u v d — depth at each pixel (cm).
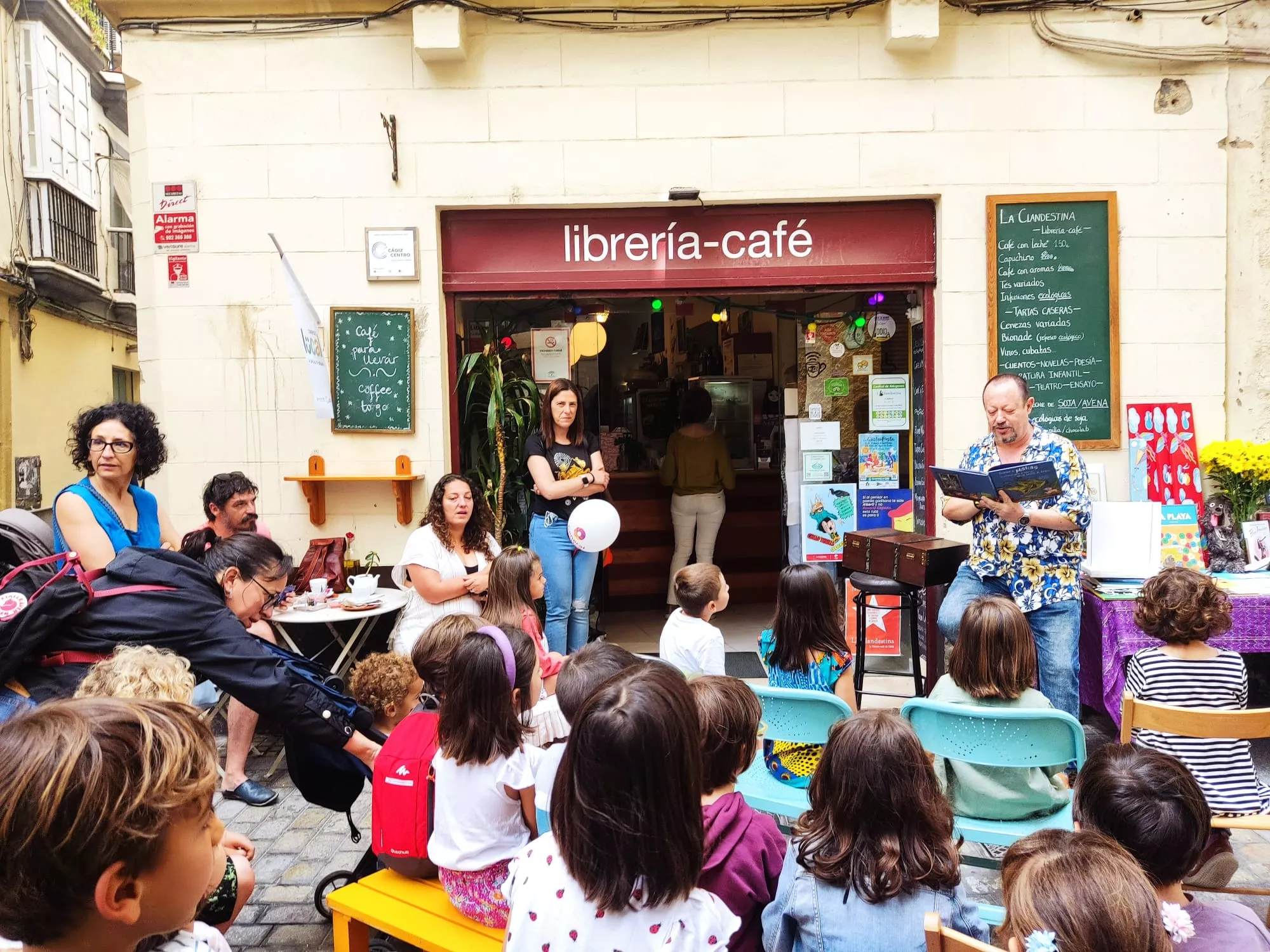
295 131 456
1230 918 148
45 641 207
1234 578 418
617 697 132
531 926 136
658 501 667
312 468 459
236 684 212
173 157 456
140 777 90
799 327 526
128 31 451
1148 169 460
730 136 461
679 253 472
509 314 529
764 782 267
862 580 437
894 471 521
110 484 312
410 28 452
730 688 189
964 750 230
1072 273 460
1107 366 462
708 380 704
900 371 518
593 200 461
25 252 940
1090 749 393
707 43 458
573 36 456
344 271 459
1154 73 458
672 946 132
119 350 1246
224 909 185
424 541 380
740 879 170
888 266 473
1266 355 468
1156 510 420
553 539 463
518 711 227
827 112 460
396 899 214
